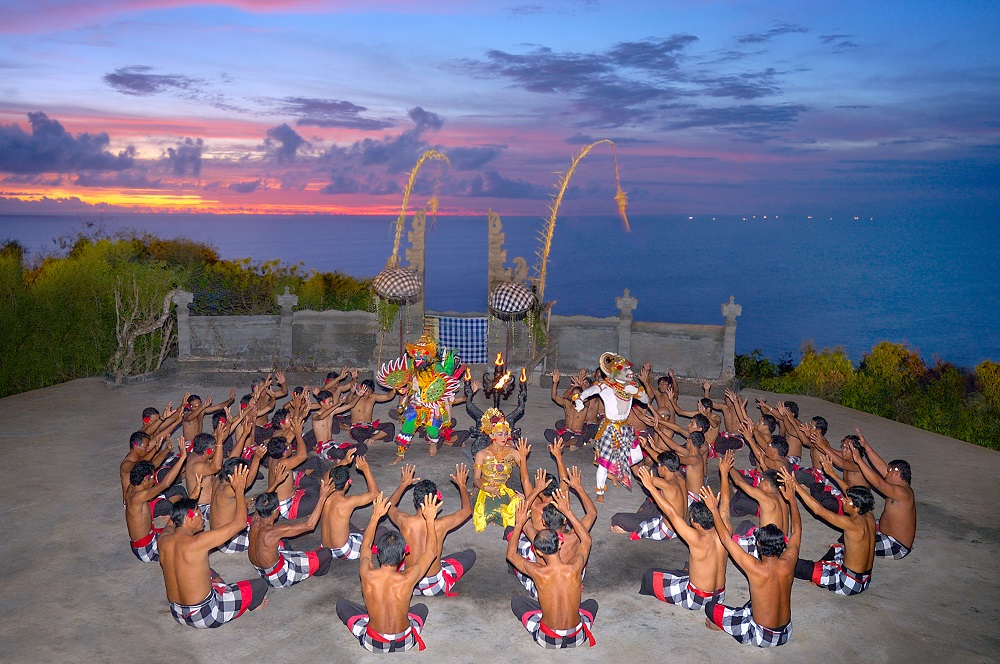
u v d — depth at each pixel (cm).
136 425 1258
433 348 1115
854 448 877
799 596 736
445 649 637
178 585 639
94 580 747
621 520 863
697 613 701
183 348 1593
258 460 844
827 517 706
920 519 928
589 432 1148
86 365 1673
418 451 1154
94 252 1991
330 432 1074
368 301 2081
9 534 847
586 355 1559
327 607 702
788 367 2139
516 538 673
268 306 2066
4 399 1413
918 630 677
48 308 1666
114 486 993
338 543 761
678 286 19400
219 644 641
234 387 1515
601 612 700
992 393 1689
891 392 1711
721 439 1105
